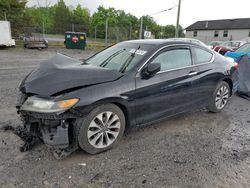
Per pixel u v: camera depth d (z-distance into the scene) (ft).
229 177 8.87
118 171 9.01
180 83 12.53
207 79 14.15
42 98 9.05
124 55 12.25
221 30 149.28
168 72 12.10
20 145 10.52
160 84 11.57
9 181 8.18
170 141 11.58
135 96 10.68
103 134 10.21
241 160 10.07
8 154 9.78
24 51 57.11
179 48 12.98
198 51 14.19
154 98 11.47
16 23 83.66
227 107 17.34
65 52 60.75
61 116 8.79
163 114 12.25
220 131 12.98
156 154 10.32
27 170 8.81
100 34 124.36
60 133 9.00
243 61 20.45
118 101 10.16
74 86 9.29
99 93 9.57
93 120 9.73
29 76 10.74
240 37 141.18
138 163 9.58
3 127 12.26
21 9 85.92
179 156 10.21
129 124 11.04
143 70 11.11
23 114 9.44
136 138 11.75
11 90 19.61
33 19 97.19
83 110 9.21
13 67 32.30
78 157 9.86
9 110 14.78
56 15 161.99
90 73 10.11
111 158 9.88
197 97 13.88
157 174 8.90
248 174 9.11
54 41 89.35
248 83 19.99
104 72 10.39
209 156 10.30
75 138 9.52
